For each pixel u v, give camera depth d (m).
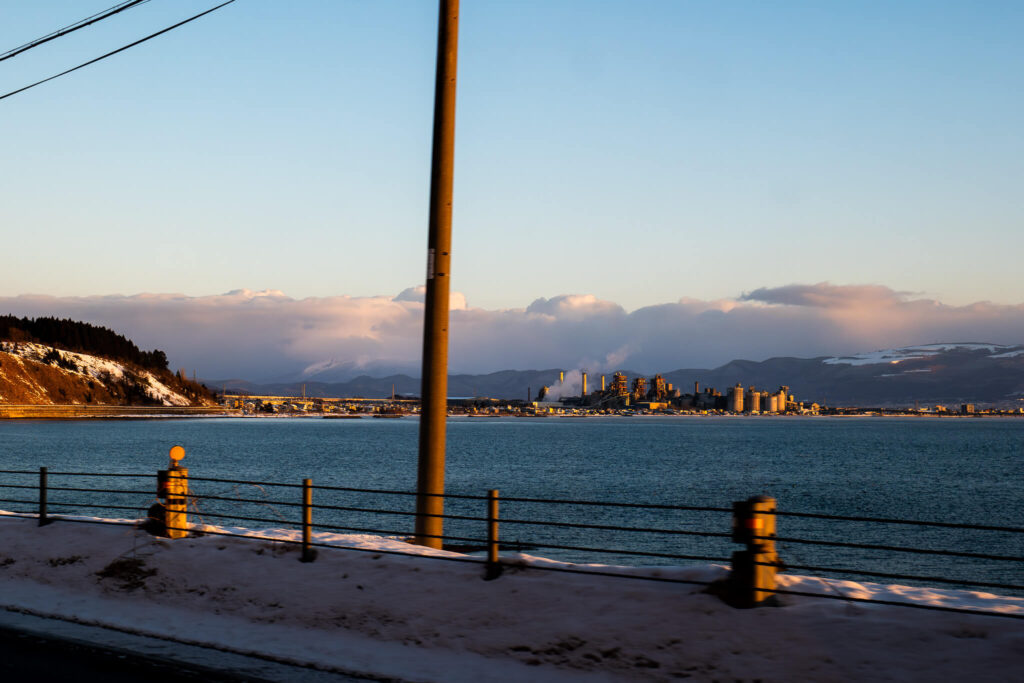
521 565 10.59
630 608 9.41
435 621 10.38
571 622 9.56
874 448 144.12
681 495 60.47
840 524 46.69
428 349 13.34
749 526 8.98
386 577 11.25
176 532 13.91
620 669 8.92
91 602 12.62
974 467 93.69
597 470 85.75
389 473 77.81
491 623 10.04
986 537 41.72
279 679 8.82
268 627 11.17
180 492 14.22
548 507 50.06
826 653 8.16
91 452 114.19
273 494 52.88
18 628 11.14
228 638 10.62
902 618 8.22
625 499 57.38
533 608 9.95
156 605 12.34
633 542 35.94
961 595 9.39
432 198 13.39
